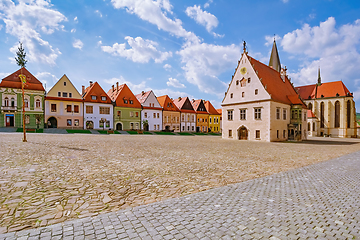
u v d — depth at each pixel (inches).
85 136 1199.6
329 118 2628.0
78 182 267.3
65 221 159.9
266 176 337.1
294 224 163.2
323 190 260.7
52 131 1578.5
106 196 221.8
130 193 235.0
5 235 135.9
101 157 462.9
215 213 181.3
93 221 161.3
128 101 2244.1
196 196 227.8
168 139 1237.7
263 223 163.5
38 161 386.6
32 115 1715.1
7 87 1632.6
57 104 1814.7
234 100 1565.0
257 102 1409.9
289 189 262.7
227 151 682.2
